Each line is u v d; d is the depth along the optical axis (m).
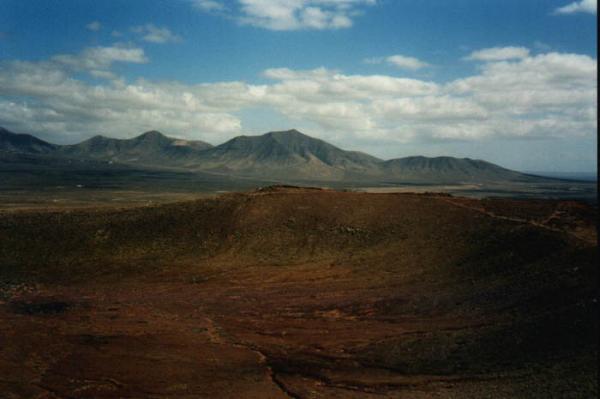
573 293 41.09
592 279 42.84
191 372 34.94
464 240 66.44
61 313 50.28
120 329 45.03
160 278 64.25
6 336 42.81
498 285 49.69
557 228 62.69
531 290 45.62
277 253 72.31
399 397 28.69
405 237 71.75
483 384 29.44
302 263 68.06
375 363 35.53
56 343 41.19
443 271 58.62
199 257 72.56
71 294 57.81
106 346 40.50
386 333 42.03
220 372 34.88
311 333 43.28
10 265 69.44
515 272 52.44
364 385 31.44
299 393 30.55
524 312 40.97
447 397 27.97
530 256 55.47
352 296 53.25
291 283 60.03
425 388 30.03
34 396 31.11
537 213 71.25
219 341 41.81
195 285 60.91
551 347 32.53
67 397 30.95
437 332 40.38
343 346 39.62
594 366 27.86
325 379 32.88
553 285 44.78
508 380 29.38
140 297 56.44
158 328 45.38
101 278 64.69
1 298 55.62
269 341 41.56
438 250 65.50
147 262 70.75
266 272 65.12
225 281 62.09
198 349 39.81
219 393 31.19
